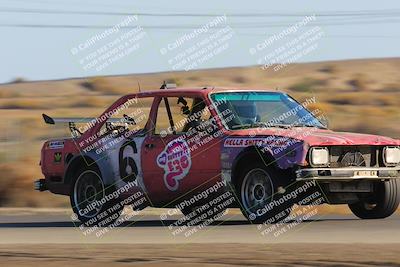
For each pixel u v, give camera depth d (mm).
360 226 28953
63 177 33531
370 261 19672
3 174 44312
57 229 30781
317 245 23062
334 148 29344
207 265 19578
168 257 21078
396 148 30375
